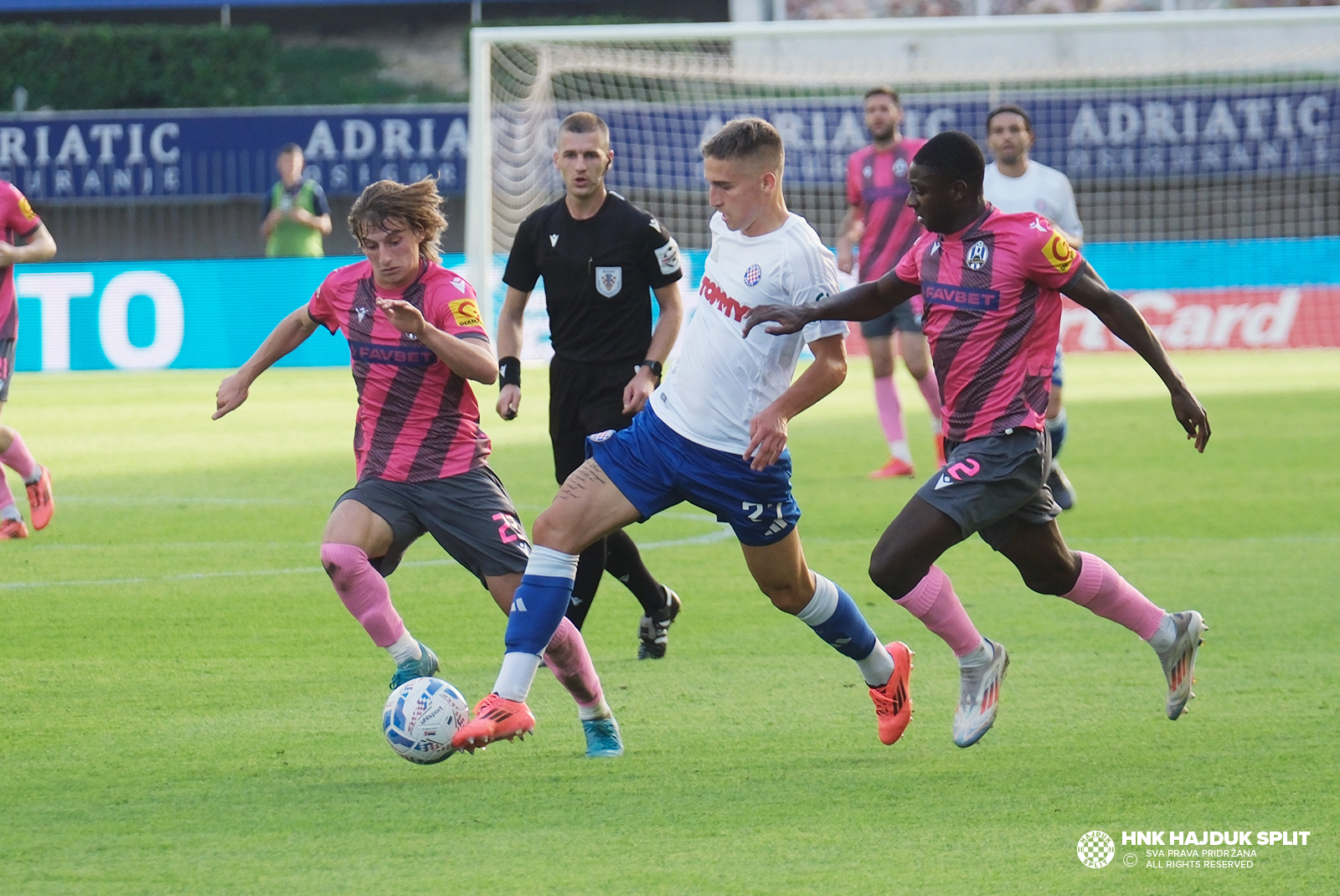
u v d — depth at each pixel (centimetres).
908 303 2706
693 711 1287
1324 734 1183
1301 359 5312
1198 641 1192
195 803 1026
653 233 1481
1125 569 1894
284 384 4888
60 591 1797
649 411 1141
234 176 6394
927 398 2762
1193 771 1092
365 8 8694
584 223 1488
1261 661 1423
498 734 1058
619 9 8494
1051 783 1070
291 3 8406
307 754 1153
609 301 1490
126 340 5384
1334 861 907
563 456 1544
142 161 6406
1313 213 6291
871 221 2877
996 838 950
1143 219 6353
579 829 970
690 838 951
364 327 1209
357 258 5422
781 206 1134
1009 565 1955
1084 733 1202
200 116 6375
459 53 8638
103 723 1239
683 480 1115
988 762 1124
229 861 907
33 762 1126
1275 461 2944
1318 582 1800
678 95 6675
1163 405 3997
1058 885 869
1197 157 6228
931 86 6975
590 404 1513
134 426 3684
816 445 3294
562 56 5806
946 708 1294
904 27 3934
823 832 962
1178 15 4031
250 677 1404
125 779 1084
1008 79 6172
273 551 2073
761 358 1109
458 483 1210
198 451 3219
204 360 5394
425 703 1059
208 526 2281
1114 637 1544
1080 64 6738
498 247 5622
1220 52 6806
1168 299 5672
